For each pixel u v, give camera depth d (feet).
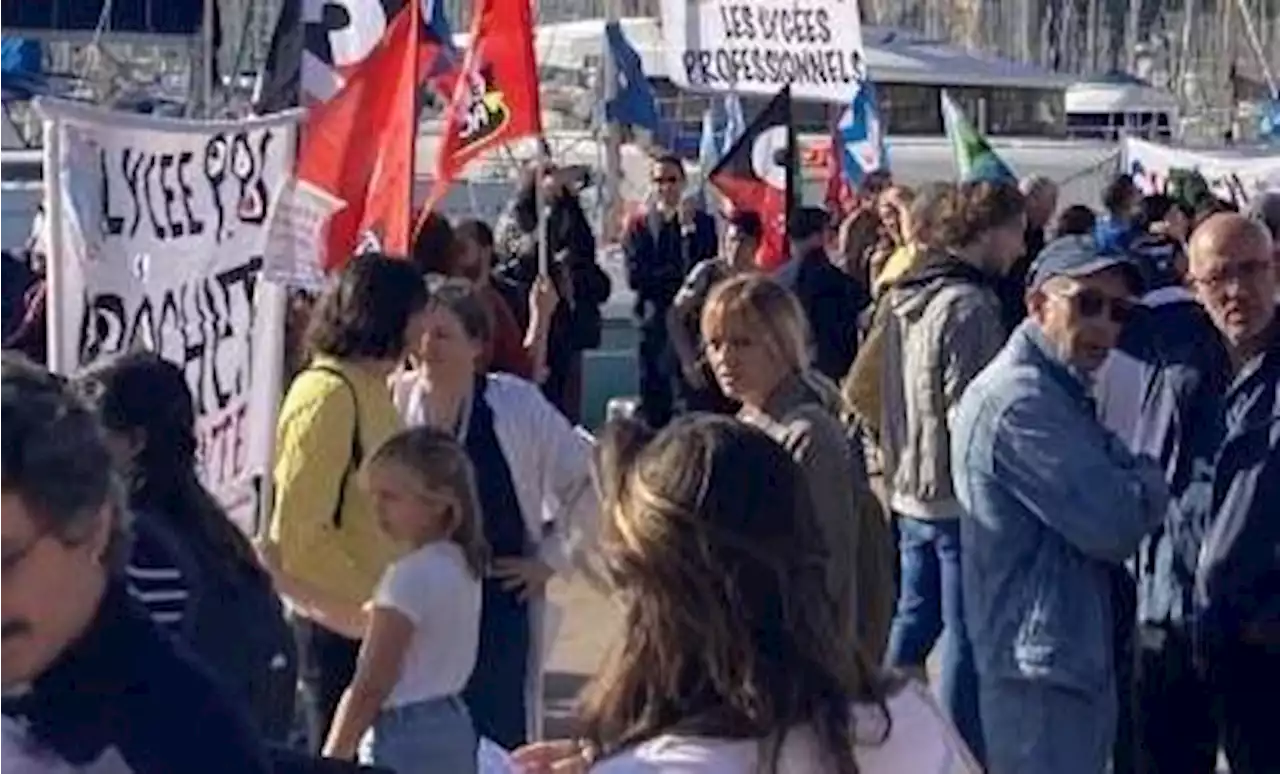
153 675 12.34
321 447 27.30
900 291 37.11
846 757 14.34
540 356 55.42
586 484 29.89
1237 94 160.66
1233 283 27.96
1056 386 27.58
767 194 64.59
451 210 80.38
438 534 25.43
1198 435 29.07
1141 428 29.53
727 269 50.06
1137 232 60.03
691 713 14.40
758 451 14.58
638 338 74.38
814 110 96.58
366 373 27.71
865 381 38.68
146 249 27.99
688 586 14.38
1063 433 27.30
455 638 25.50
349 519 27.55
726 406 48.24
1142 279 28.63
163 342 28.14
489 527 29.73
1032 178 72.64
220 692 12.57
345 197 36.45
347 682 27.91
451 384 29.50
